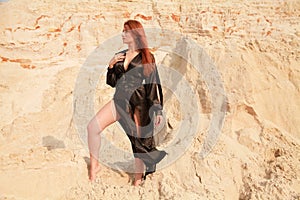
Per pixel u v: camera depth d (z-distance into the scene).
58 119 6.90
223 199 4.46
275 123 6.38
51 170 4.33
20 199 3.98
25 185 4.12
